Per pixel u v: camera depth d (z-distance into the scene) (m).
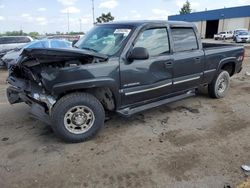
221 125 4.54
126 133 4.23
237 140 3.96
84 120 3.86
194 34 5.12
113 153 3.61
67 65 3.56
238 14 49.72
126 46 4.00
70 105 3.67
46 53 3.42
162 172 3.15
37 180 3.02
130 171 3.18
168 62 4.53
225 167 3.24
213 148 3.72
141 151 3.65
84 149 3.72
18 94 4.34
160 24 4.46
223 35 41.84
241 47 6.30
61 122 3.68
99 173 3.15
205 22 57.03
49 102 3.63
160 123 4.63
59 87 3.47
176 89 4.89
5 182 2.99
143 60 4.18
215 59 5.56
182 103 5.75
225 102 5.84
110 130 4.34
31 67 3.78
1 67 12.18
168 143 3.88
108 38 4.30
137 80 4.15
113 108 4.17
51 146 3.80
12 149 3.73
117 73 3.89
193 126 4.50
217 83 5.88
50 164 3.35
